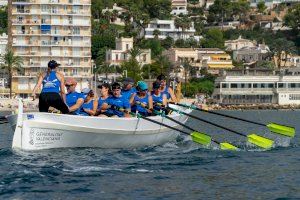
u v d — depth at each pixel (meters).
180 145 100.44
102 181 69.44
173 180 71.00
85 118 87.19
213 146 100.38
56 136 85.94
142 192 64.88
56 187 66.12
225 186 68.25
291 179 72.50
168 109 99.81
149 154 89.12
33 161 78.75
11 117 86.38
